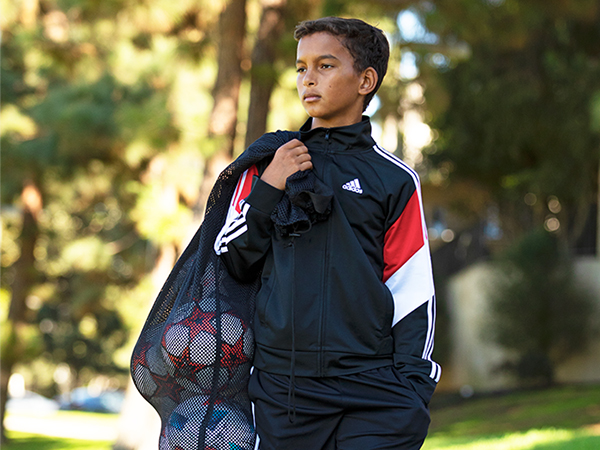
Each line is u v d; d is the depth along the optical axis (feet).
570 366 71.31
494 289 75.51
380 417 9.01
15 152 61.31
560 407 55.93
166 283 10.08
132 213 43.91
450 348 87.35
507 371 73.67
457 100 86.17
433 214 106.22
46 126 56.18
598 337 70.49
